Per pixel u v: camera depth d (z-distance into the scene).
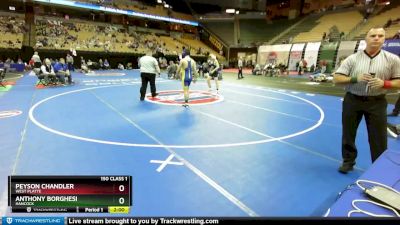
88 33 33.44
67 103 9.72
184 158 4.88
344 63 4.11
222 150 5.33
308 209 3.34
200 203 3.42
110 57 30.41
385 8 33.06
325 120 7.95
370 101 4.00
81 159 4.70
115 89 13.59
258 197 3.61
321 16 39.56
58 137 5.86
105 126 6.83
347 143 4.32
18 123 6.89
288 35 39.72
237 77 23.95
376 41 3.75
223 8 46.00
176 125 7.08
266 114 8.64
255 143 5.79
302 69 29.59
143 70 10.44
